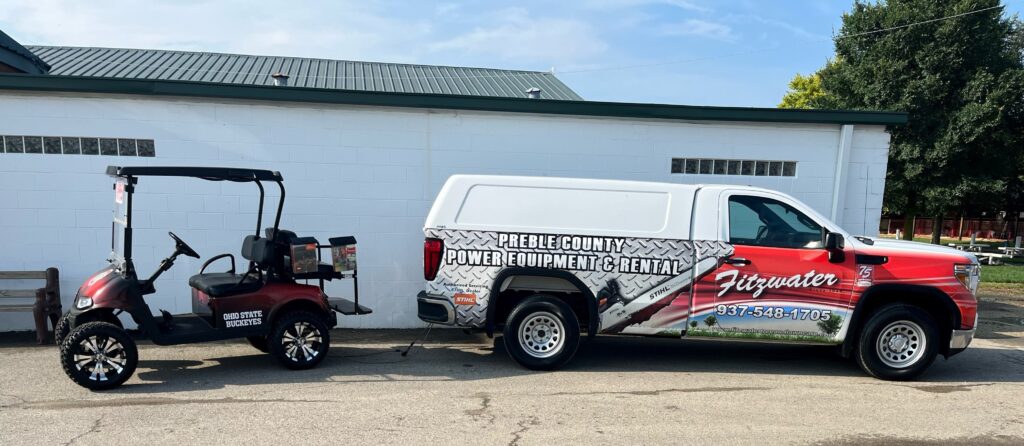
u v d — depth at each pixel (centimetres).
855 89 2119
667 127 835
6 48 945
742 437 437
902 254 585
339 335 755
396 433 432
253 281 586
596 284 600
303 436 423
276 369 593
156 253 755
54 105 720
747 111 828
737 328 599
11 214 725
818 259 589
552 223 602
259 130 760
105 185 737
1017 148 2017
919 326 583
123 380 523
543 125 815
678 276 597
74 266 739
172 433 425
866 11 2134
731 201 609
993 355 706
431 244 606
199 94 730
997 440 439
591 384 560
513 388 543
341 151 778
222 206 761
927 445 429
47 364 593
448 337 748
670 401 515
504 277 599
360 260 794
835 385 574
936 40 1975
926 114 1988
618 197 609
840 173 858
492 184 614
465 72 1719
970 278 586
